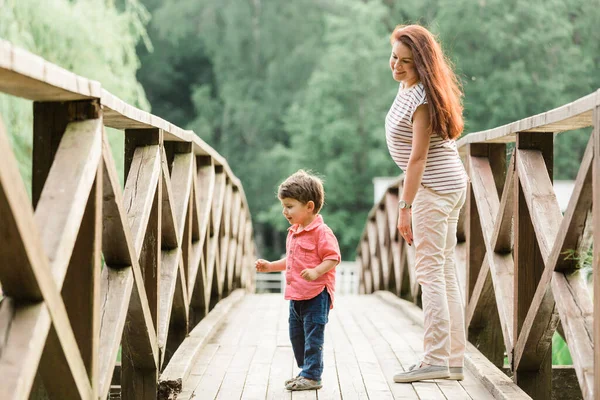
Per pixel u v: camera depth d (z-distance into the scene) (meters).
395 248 9.98
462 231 6.27
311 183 4.54
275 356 5.46
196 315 6.80
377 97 33.56
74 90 2.78
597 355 3.16
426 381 4.71
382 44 34.00
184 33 39.62
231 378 4.77
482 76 30.08
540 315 4.16
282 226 33.69
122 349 4.31
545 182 4.29
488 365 4.90
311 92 33.91
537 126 4.04
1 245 2.36
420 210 4.55
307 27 38.81
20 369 2.38
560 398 6.02
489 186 5.55
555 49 30.17
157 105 40.59
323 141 32.97
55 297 2.62
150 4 41.53
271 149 37.22
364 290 14.81
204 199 6.56
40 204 2.77
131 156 4.32
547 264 3.89
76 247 3.10
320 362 4.54
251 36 39.16
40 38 12.18
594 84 30.12
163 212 4.70
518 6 30.19
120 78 14.24
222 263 8.13
